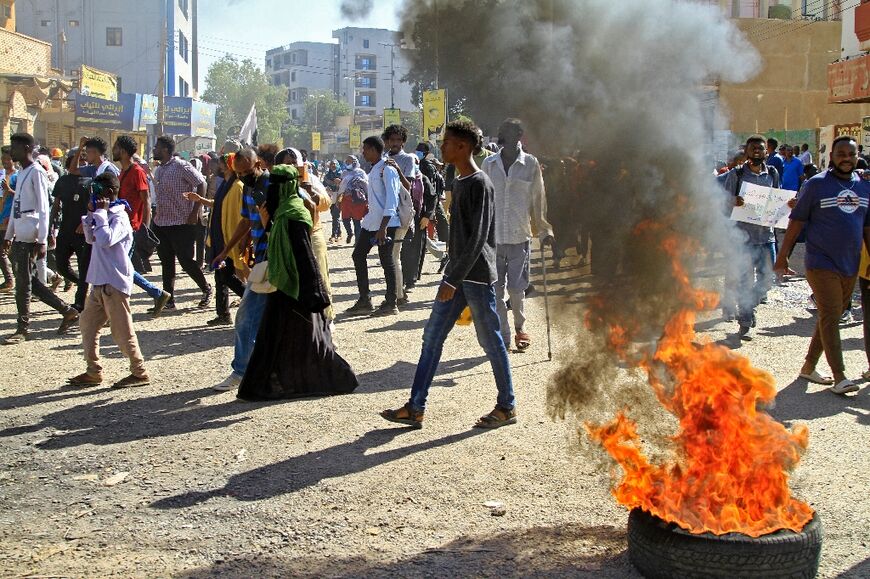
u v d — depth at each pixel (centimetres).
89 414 575
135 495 432
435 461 478
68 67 4894
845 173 633
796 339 833
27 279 812
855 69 1983
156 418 566
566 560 353
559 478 449
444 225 1316
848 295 647
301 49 7369
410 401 539
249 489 438
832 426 548
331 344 622
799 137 2311
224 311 902
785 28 2250
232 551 365
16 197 804
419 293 1136
